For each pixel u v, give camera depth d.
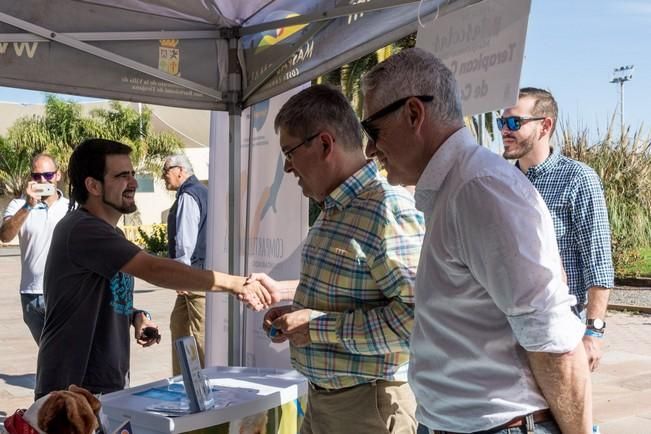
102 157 2.54
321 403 2.19
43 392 2.43
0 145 27.20
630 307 11.29
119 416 2.31
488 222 1.35
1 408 5.34
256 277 2.64
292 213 3.33
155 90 3.35
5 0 2.89
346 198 2.12
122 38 3.19
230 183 3.60
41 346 2.50
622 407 5.64
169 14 3.29
